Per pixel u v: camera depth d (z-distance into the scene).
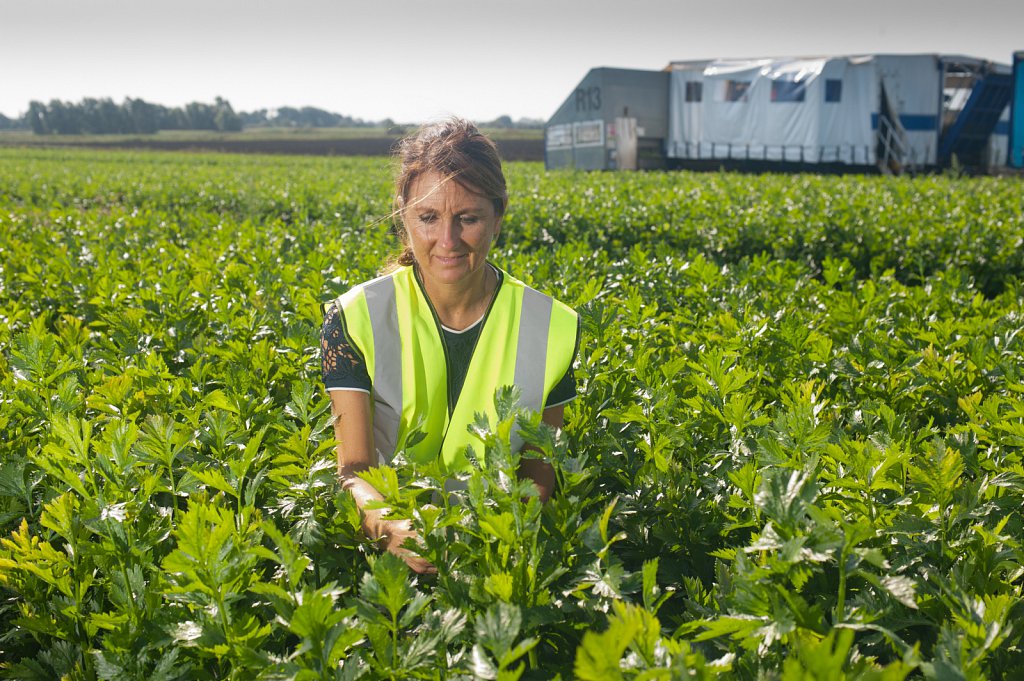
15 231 9.89
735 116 29.98
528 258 6.05
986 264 9.55
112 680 1.61
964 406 2.63
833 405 2.85
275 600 1.41
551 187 18.78
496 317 2.27
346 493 1.96
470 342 2.26
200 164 46.44
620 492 2.45
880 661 1.70
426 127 2.19
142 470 2.19
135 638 1.65
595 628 1.62
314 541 1.97
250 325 3.99
